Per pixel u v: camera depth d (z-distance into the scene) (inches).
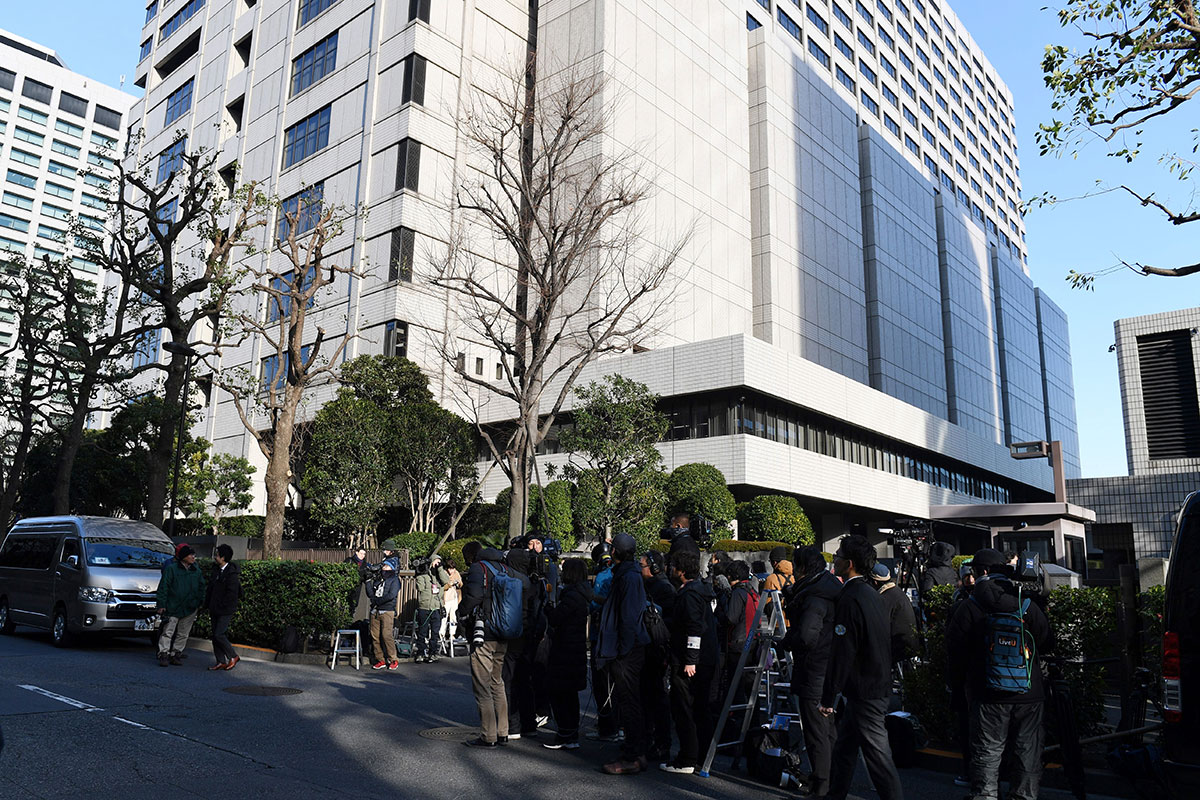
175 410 884.0
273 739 278.1
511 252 1424.7
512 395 736.3
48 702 324.8
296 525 1229.1
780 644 279.6
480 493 1111.0
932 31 2891.2
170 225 905.5
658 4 1509.6
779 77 1749.5
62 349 1007.6
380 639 486.6
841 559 231.1
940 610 295.3
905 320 2069.4
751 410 1176.8
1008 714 206.1
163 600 454.0
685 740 257.0
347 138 1480.1
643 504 869.8
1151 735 271.0
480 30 1504.7
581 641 287.7
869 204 2012.8
